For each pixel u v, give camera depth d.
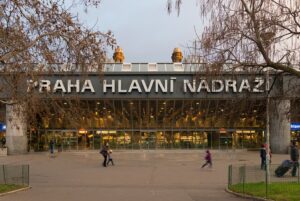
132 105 61.31
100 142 67.31
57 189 22.78
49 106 22.38
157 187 23.95
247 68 15.22
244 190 20.73
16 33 18.91
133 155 55.59
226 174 31.33
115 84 58.75
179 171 33.81
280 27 14.41
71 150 66.75
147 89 58.81
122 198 19.27
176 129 67.31
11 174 24.73
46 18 19.05
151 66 61.34
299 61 14.84
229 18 14.77
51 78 23.69
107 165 39.97
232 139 67.88
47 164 41.19
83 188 23.30
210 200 18.89
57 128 66.69
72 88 53.94
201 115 64.12
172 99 59.22
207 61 15.23
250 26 14.41
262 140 67.50
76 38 19.25
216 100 55.66
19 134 58.47
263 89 15.94
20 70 19.55
